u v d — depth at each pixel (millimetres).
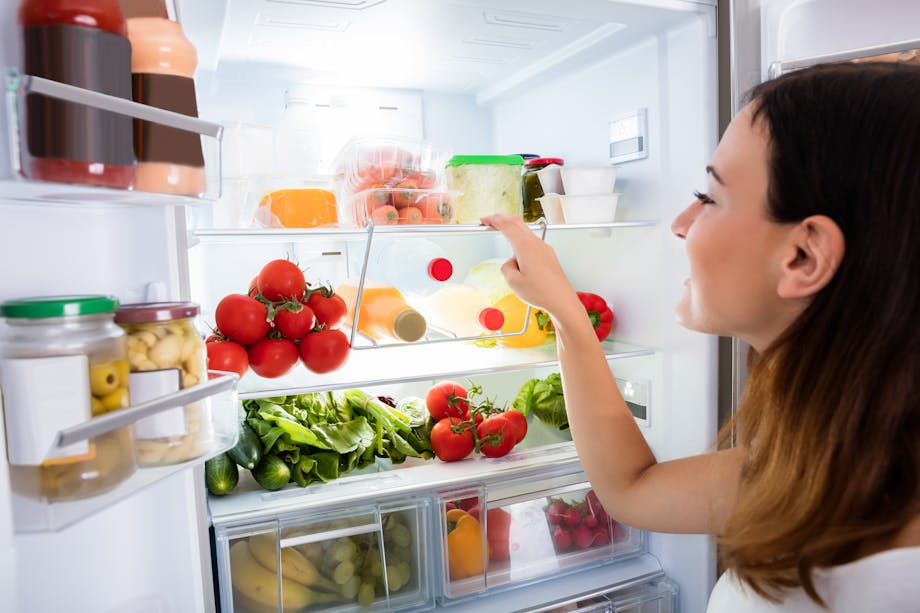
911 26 915
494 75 1575
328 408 1306
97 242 644
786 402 535
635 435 865
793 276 531
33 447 455
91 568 624
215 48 1146
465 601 1232
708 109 1175
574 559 1330
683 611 1318
